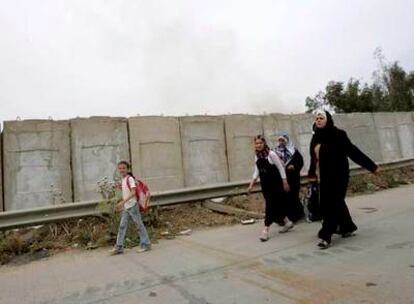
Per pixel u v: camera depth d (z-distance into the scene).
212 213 9.80
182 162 11.25
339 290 4.39
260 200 11.05
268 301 4.22
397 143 18.56
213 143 11.91
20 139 9.05
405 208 9.48
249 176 12.50
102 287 5.11
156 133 10.80
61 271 6.02
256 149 7.59
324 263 5.48
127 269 5.88
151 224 8.70
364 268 5.11
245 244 7.00
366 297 4.14
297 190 8.75
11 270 6.31
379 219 8.35
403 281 4.52
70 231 8.02
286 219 7.91
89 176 9.72
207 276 5.26
